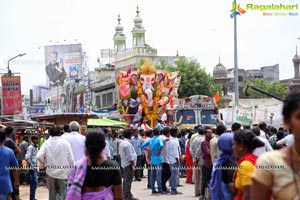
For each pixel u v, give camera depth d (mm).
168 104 46062
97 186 6863
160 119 43344
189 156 21422
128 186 16828
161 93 46375
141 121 45969
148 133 22719
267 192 4262
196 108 38375
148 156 20453
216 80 100625
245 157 7211
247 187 6938
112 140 21766
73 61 83625
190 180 21594
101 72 103375
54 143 12352
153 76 46094
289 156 4184
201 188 15695
